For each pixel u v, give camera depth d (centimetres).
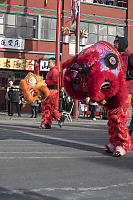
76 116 1545
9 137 648
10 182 276
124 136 436
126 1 2217
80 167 350
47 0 2005
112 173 322
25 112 1977
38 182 278
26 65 1925
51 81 805
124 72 422
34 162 374
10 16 1939
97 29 2116
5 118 1373
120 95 415
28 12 1962
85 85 408
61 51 1994
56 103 839
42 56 1977
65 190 253
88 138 664
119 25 2166
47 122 861
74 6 1573
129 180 292
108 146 461
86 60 395
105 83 402
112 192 249
